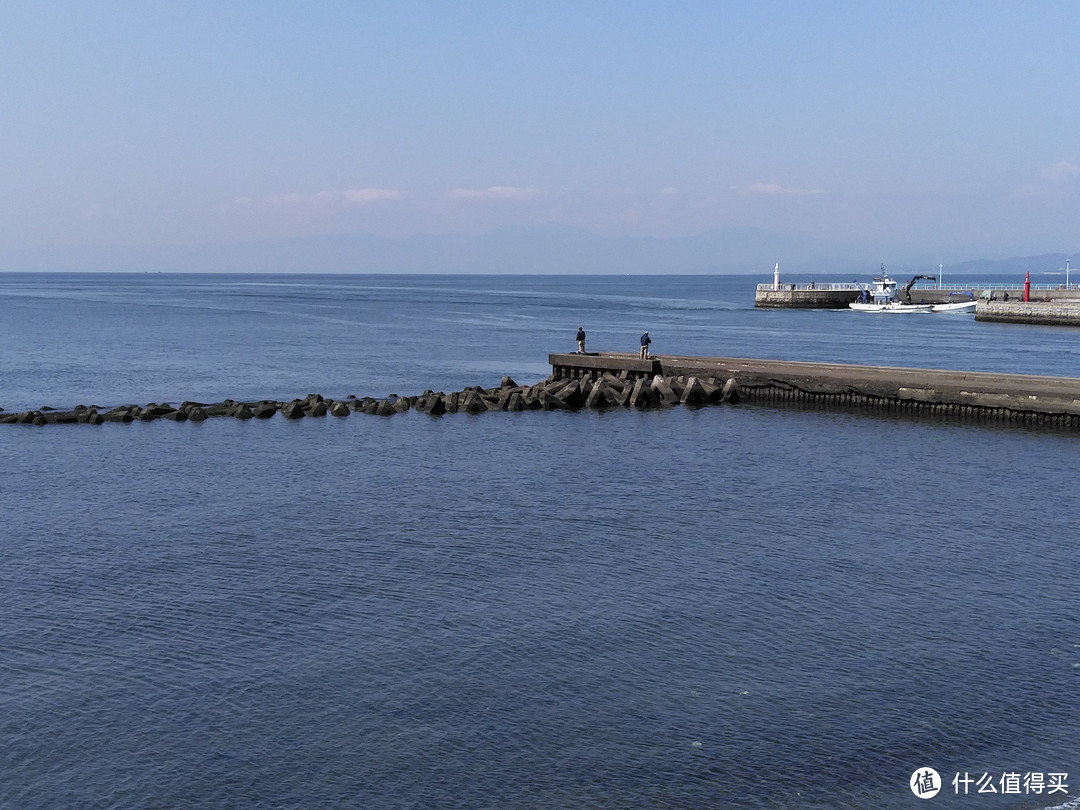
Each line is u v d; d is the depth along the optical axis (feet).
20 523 106.01
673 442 153.69
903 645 72.95
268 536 100.48
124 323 467.11
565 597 82.58
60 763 57.47
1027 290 467.52
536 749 58.75
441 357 310.65
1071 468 132.26
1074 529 103.14
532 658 70.64
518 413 185.88
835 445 149.79
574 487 122.31
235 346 346.54
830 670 68.80
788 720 62.03
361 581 86.58
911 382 179.11
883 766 57.06
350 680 67.31
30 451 146.82
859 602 81.61
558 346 345.72
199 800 53.98
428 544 97.40
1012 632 75.41
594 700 64.49
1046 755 58.23
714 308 633.61
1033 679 67.56
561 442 154.40
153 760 57.72
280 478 128.06
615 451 146.41
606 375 202.80
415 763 57.31
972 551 95.50
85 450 147.74
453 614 78.79
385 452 146.20
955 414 174.09
